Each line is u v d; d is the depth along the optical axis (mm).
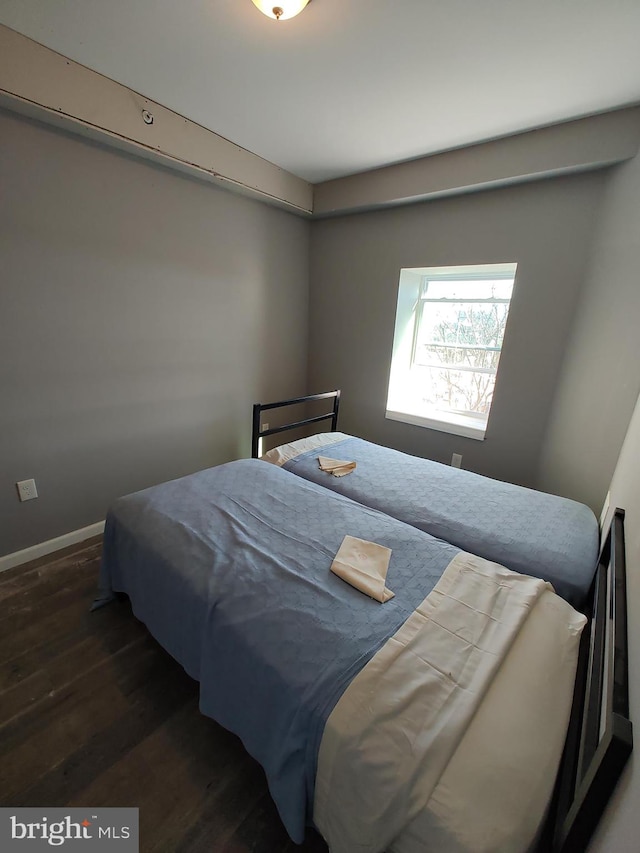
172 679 1408
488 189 2320
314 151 2354
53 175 1773
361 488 1947
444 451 2904
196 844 970
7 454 1876
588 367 2062
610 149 1827
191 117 2014
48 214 1796
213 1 1255
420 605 1106
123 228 2078
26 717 1257
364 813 735
